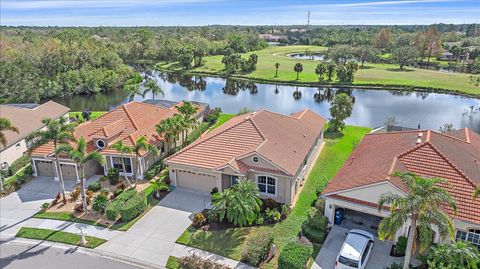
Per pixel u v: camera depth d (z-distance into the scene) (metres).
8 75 72.00
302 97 82.56
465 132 34.88
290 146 33.06
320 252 23.75
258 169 29.59
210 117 51.59
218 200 26.86
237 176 30.17
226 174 30.11
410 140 29.67
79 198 31.00
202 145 32.56
